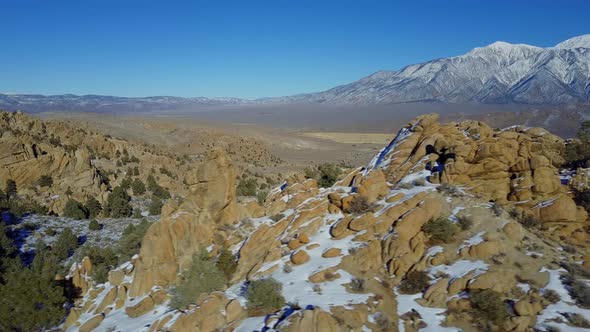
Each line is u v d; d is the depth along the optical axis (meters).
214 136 177.38
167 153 125.75
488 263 25.55
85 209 65.25
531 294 23.05
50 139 87.56
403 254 27.39
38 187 68.94
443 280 24.98
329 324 21.70
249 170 124.94
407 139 40.19
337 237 31.39
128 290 32.09
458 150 33.47
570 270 24.53
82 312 31.70
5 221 55.84
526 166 31.55
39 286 31.56
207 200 35.16
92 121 177.38
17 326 29.62
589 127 37.31
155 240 32.09
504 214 29.25
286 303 25.53
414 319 23.28
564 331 20.64
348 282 26.67
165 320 26.56
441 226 28.06
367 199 33.53
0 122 86.19
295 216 34.69
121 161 92.06
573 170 32.75
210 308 25.81
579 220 28.75
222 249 33.16
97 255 40.31
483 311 22.69
